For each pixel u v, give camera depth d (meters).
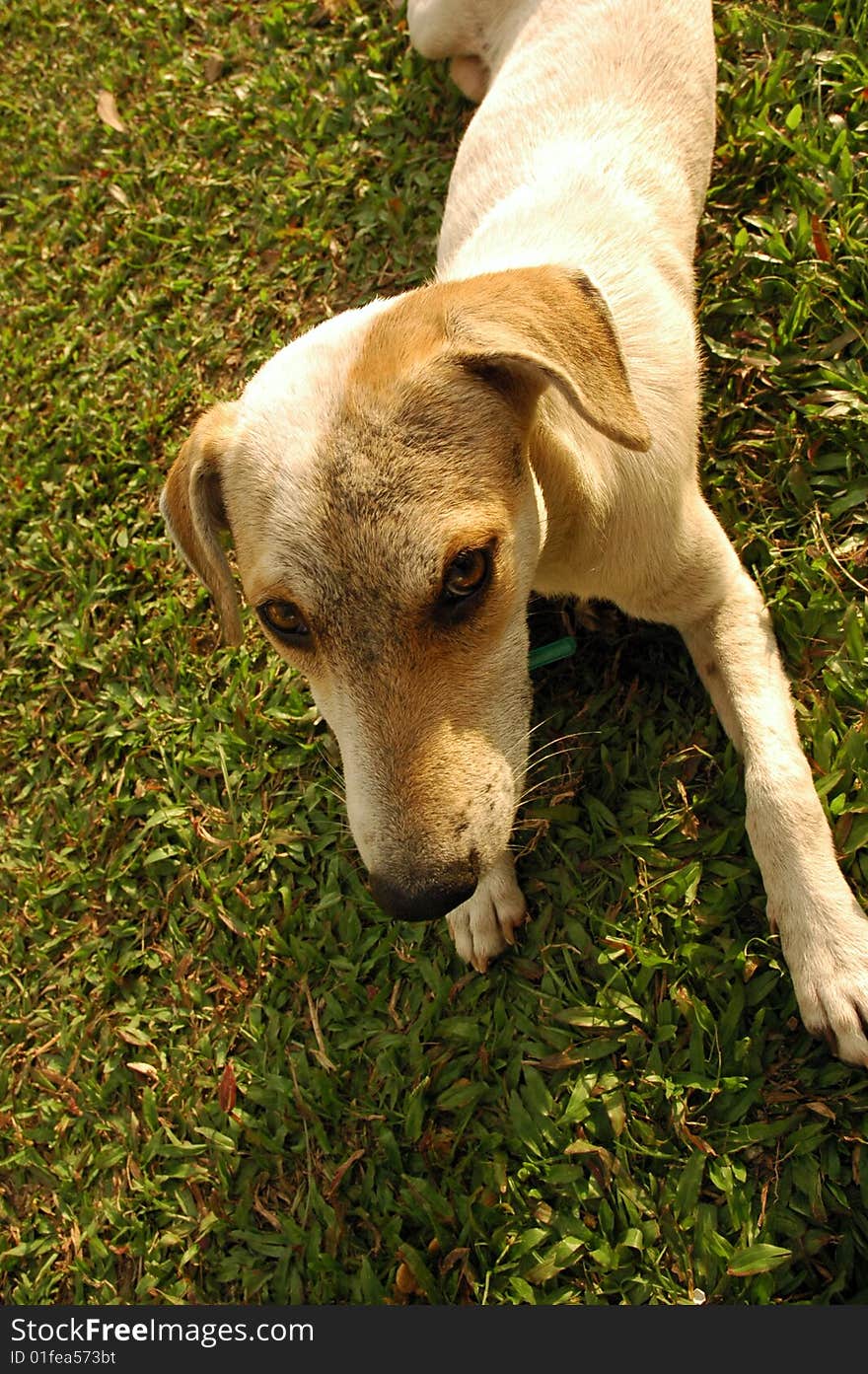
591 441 0.55
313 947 0.65
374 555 0.48
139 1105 0.66
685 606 0.62
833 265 0.69
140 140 0.95
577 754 0.65
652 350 0.59
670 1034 0.58
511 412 0.51
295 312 0.82
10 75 1.06
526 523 0.52
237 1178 0.62
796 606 0.64
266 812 0.69
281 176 0.88
